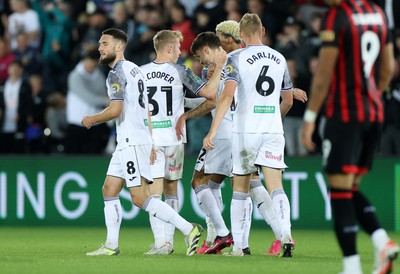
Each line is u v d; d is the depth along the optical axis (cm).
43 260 2878
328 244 3884
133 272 2473
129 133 2988
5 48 5881
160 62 3209
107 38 2975
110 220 3080
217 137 3234
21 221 5191
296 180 4872
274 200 3000
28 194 5184
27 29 6156
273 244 3222
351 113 2284
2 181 5216
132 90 2986
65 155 5141
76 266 2647
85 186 5109
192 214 4916
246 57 2978
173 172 3247
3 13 6391
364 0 2352
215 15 5566
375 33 2317
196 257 2978
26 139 5481
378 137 2355
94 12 5806
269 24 5634
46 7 6184
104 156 5084
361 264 2833
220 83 3203
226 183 4862
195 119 5066
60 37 6025
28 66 5931
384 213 4838
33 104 5516
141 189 3012
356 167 2305
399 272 2561
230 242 3195
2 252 3319
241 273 2455
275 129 2998
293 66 5097
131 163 2992
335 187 2303
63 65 6034
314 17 5369
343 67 2297
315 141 5084
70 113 5375
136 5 5931
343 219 2281
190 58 5347
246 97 2988
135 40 5597
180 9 5566
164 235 3169
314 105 2273
